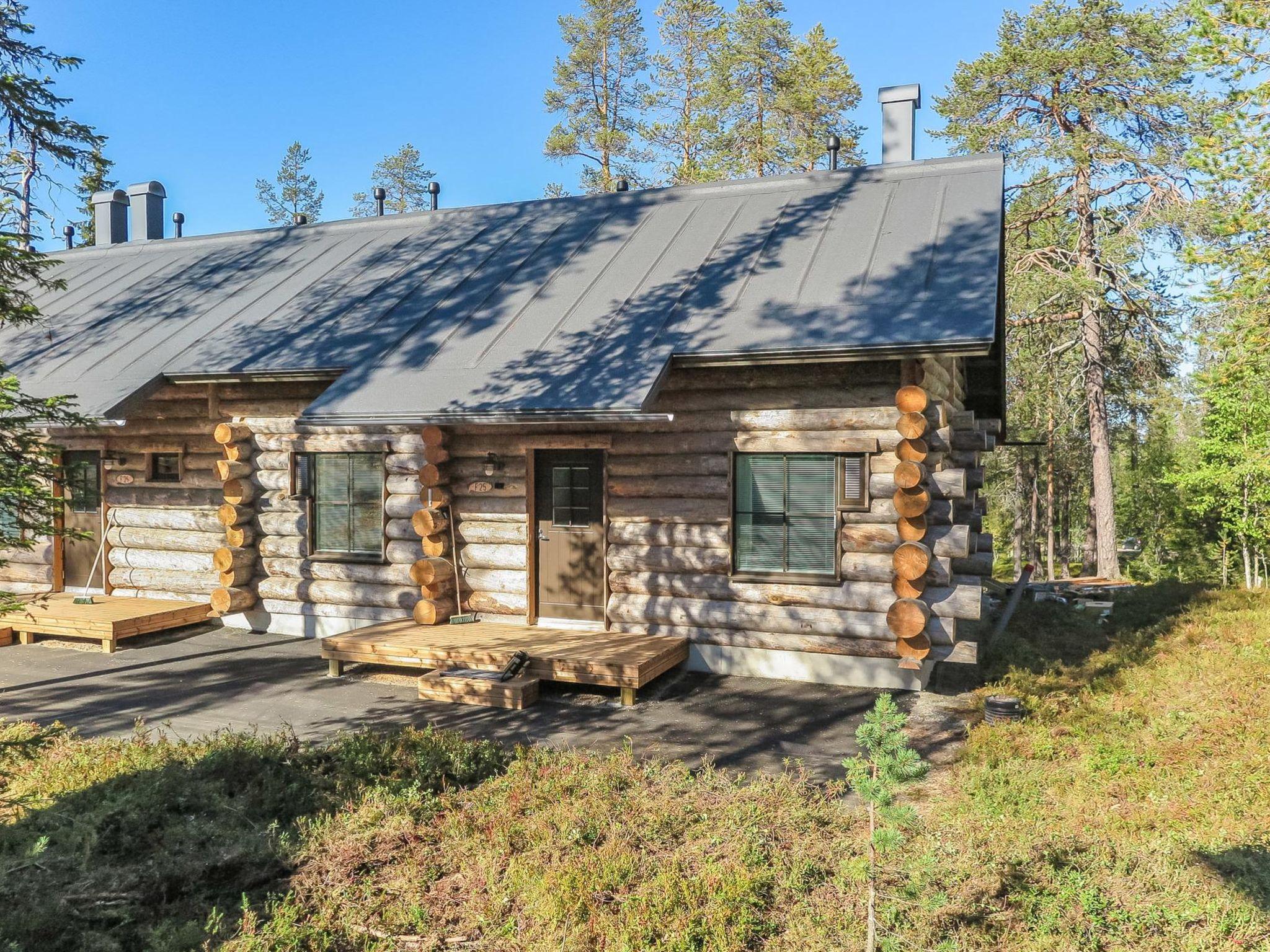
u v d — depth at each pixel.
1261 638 10.97
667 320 9.74
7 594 6.15
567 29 33.88
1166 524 33.06
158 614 11.51
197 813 5.93
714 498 9.63
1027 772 6.69
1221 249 13.15
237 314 12.70
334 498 11.60
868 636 9.00
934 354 8.33
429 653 9.33
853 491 9.18
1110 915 4.53
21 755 6.39
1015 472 29.44
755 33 31.50
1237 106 12.41
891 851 4.83
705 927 4.53
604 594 10.08
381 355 10.61
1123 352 23.53
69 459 13.13
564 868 5.05
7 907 4.54
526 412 8.80
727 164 31.25
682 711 8.48
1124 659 10.20
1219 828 5.66
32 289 15.38
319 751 6.96
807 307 9.26
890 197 11.12
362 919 4.77
